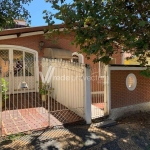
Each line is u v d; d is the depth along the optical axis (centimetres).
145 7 786
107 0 741
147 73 782
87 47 810
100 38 715
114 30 796
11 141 652
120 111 1031
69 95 1027
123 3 779
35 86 1247
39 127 776
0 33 1128
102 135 741
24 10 832
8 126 777
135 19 768
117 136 739
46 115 928
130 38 711
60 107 1041
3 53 1263
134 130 816
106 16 695
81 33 771
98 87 1248
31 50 1345
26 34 1271
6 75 1273
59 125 806
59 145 638
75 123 845
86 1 709
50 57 1315
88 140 687
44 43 1391
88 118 868
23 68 1185
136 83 1120
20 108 1031
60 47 1460
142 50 725
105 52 819
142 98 1164
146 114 1105
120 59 1722
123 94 1051
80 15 729
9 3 773
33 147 616
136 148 648
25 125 793
